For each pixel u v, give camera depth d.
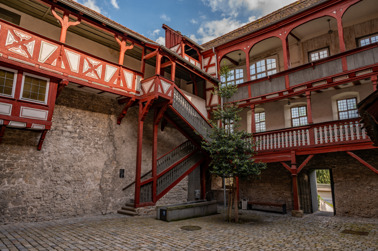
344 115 12.91
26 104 8.34
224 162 9.78
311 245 6.23
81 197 10.56
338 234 7.53
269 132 12.59
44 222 8.95
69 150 10.50
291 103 14.65
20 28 8.33
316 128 11.20
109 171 11.72
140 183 11.09
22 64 8.23
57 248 5.55
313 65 12.21
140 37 12.51
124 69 11.49
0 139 8.41
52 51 9.05
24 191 9.04
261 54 16.88
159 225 8.55
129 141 12.84
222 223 9.23
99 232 7.27
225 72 11.10
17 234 6.93
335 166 12.08
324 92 13.54
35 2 9.66
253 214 11.85
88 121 11.35
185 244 6.12
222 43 16.16
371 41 12.73
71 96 10.93
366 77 10.75
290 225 9.03
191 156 13.98
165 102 11.79
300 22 12.98
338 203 11.73
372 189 10.93
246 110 16.77
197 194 14.84
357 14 12.67
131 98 11.59
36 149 9.55
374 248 6.00
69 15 10.48
